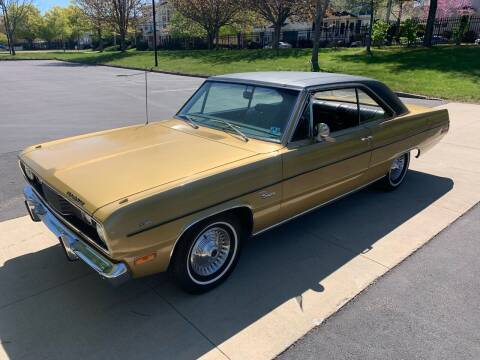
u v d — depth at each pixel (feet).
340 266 11.62
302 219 14.64
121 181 9.05
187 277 9.84
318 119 12.28
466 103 39.27
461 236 13.35
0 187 17.39
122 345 8.64
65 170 9.87
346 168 13.19
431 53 68.64
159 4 209.97
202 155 10.47
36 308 9.75
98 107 40.24
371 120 14.52
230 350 8.52
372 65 64.80
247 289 10.56
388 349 8.57
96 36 234.58
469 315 9.62
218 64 84.53
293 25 171.01
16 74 82.23
